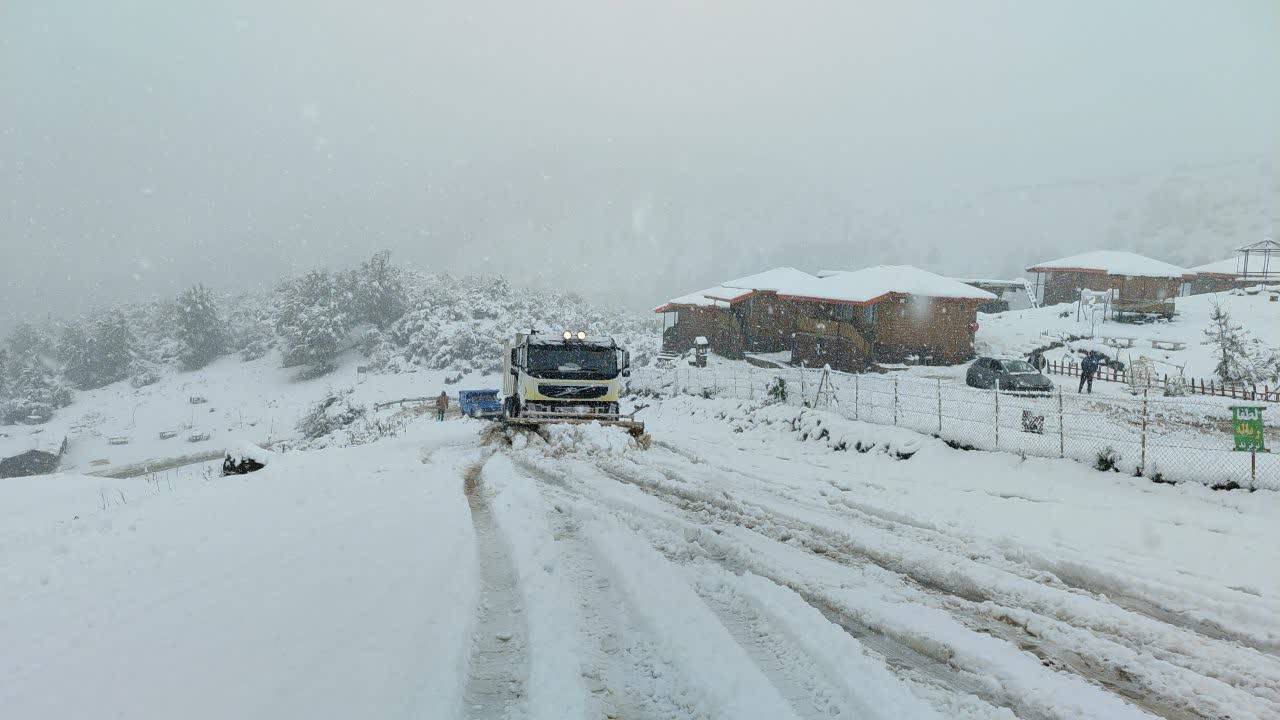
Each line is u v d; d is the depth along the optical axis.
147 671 4.15
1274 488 9.86
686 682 4.23
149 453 77.44
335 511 9.16
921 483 12.26
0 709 3.66
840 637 4.89
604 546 7.27
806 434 18.05
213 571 6.38
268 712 3.58
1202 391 26.72
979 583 6.48
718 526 8.58
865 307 41.03
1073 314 49.03
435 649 4.45
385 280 105.94
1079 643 5.12
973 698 4.09
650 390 36.41
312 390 92.69
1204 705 4.21
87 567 6.84
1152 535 8.22
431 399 74.56
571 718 3.68
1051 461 12.55
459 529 8.02
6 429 93.19
